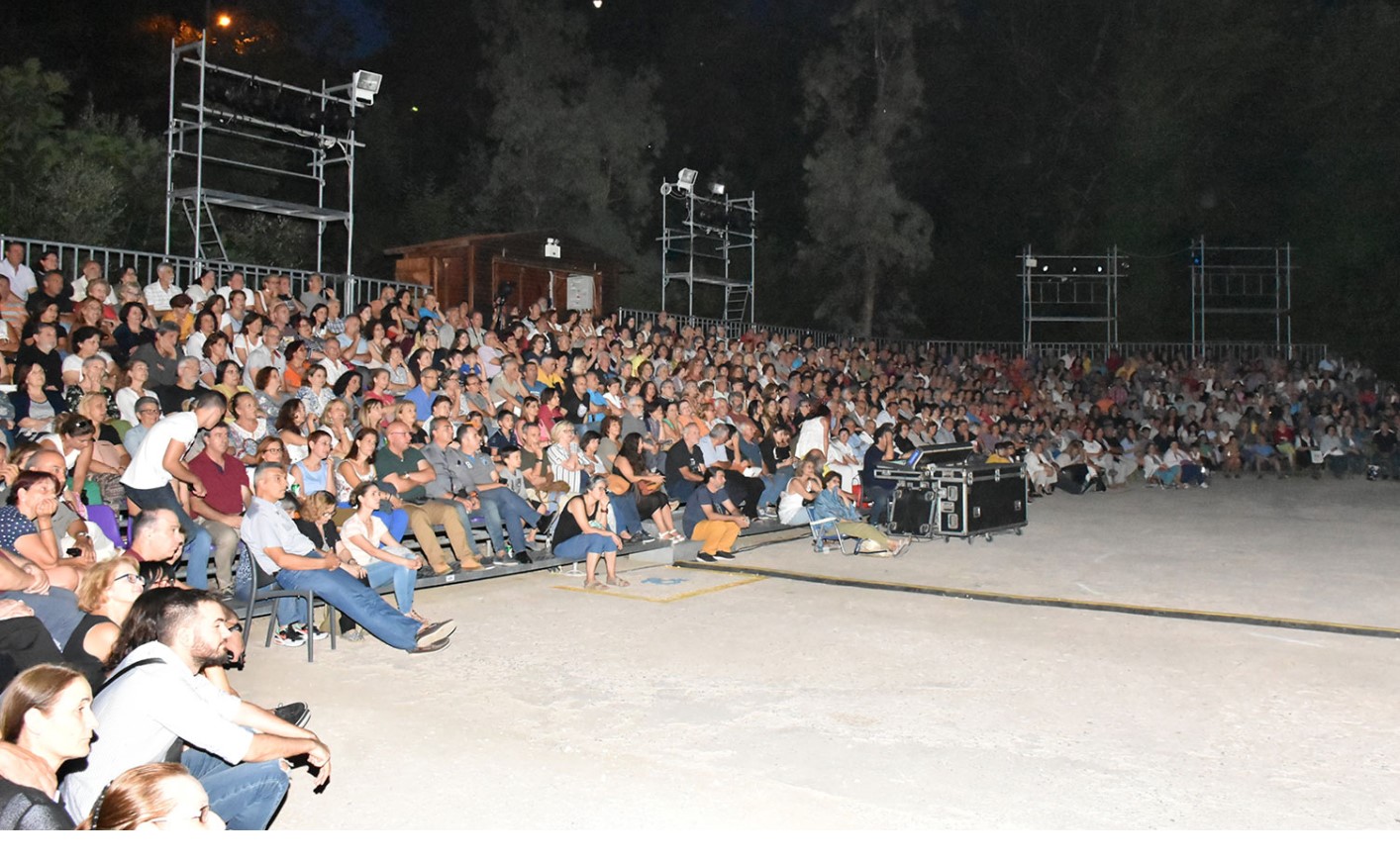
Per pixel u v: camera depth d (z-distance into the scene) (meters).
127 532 8.10
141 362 9.09
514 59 29.03
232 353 10.96
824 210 31.97
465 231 28.92
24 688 3.14
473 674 6.77
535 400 11.84
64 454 6.97
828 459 14.56
